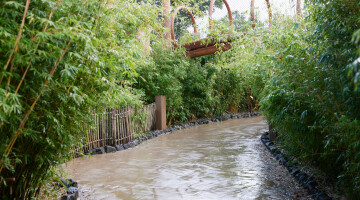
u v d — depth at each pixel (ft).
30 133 7.03
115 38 10.86
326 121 9.73
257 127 31.96
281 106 12.50
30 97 7.32
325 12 8.65
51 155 8.44
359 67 6.22
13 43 6.16
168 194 11.87
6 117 6.60
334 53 8.38
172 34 31.45
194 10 19.45
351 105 7.96
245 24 15.47
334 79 8.87
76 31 7.61
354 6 7.86
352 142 8.28
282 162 15.80
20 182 8.16
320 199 10.32
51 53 7.09
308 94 10.03
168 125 32.37
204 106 38.75
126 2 11.76
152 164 16.76
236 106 44.86
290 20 14.39
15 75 6.35
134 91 24.57
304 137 11.85
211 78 38.45
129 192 12.17
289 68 11.05
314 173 12.42
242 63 22.56
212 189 12.34
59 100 8.20
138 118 24.41
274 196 11.34
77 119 9.23
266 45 12.82
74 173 15.01
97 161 17.58
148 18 14.70
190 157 18.43
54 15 7.50
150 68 27.50
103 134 20.54
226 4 29.45
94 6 8.52
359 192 9.07
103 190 12.42
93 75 9.03
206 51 30.73
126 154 19.57
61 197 10.57
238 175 14.32
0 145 6.56
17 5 6.06
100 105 10.82
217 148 21.18
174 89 30.25
